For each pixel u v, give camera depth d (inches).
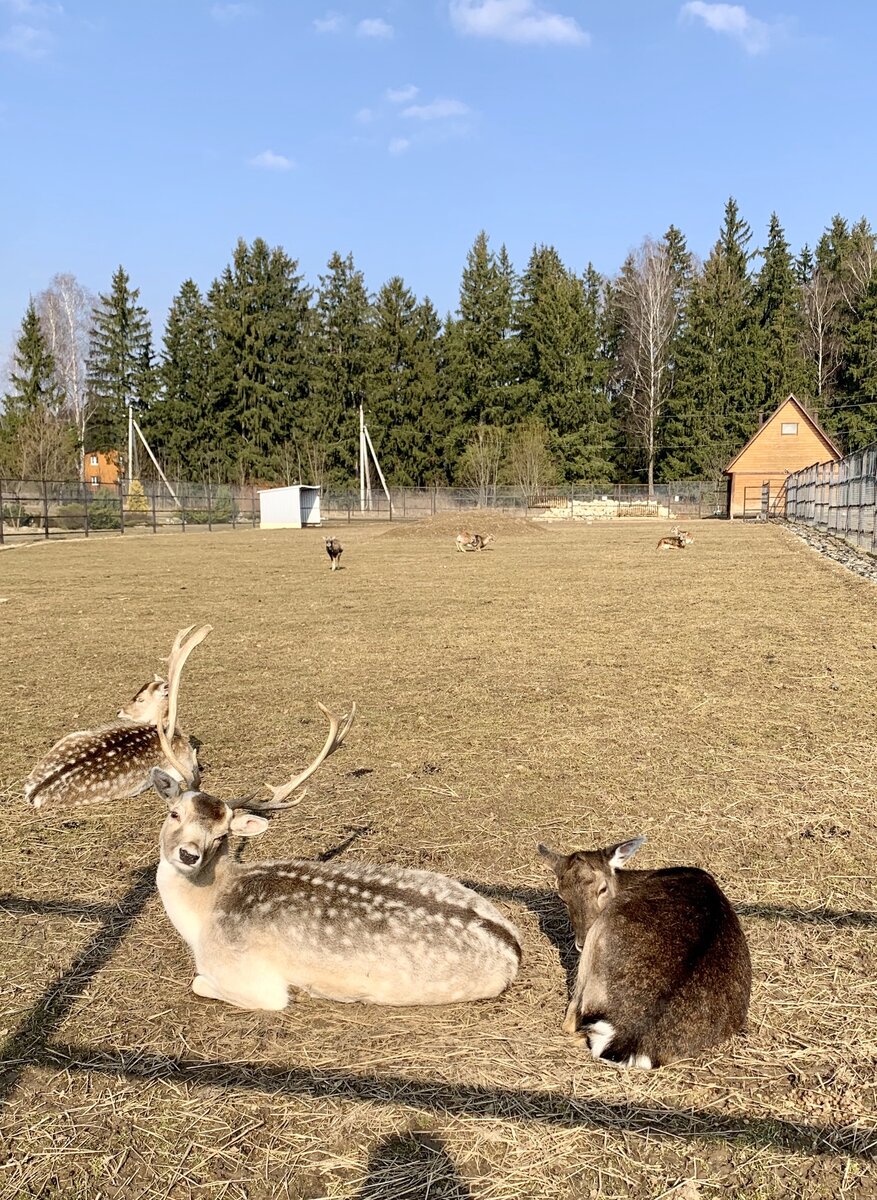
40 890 187.5
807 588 671.8
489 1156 112.7
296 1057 131.9
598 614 552.1
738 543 1235.9
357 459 2869.1
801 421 2251.5
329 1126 118.2
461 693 345.7
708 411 2839.6
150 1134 117.7
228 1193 108.7
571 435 2812.5
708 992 126.6
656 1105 120.3
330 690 354.9
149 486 2226.9
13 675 391.9
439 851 202.2
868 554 888.9
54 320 2822.3
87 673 395.5
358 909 142.6
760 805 225.0
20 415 2551.7
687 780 244.1
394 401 2856.8
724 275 2974.9
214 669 399.2
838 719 297.9
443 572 874.1
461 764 261.0
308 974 141.4
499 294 2915.8
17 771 262.2
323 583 775.7
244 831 149.6
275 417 2881.4
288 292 3051.2
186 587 749.9
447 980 140.9
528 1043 133.6
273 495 2101.4
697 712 311.3
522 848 203.6
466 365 2918.3
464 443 2874.0
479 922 144.1
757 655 410.3
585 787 240.4
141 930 170.9
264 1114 120.6
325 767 260.5
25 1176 111.3
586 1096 122.0
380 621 535.8
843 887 181.5
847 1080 124.8
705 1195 106.6
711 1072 126.5
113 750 231.3
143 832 218.8
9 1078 128.6
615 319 3223.4
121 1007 145.6
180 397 2972.4
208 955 144.6
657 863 193.3
